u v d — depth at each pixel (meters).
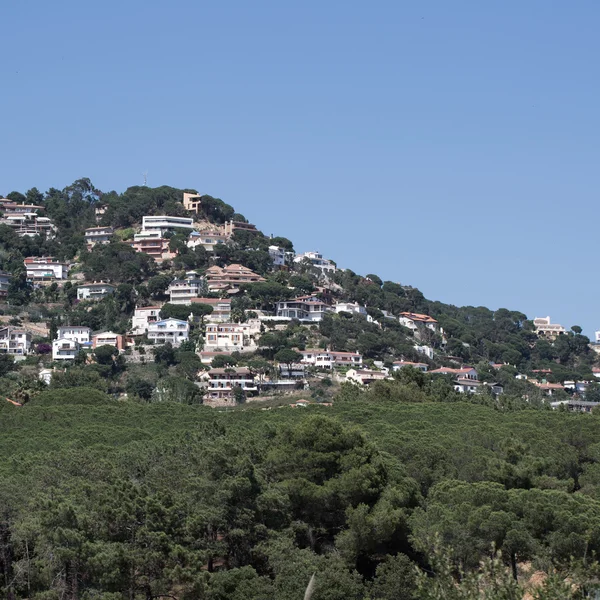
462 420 145.12
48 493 90.56
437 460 113.62
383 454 111.06
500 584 57.69
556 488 107.56
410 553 98.44
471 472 109.81
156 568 85.38
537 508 91.31
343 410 155.25
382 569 89.88
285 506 97.31
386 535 94.75
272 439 112.50
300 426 107.44
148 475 101.69
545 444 122.50
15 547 85.88
